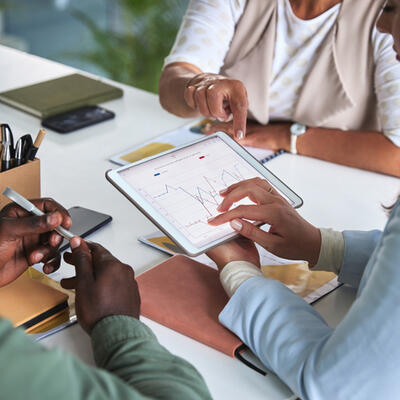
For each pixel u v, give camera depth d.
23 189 1.12
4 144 1.08
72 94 1.80
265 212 1.00
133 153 1.53
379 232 1.07
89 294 0.82
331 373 0.72
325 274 1.08
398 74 1.54
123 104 1.85
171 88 1.64
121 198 1.32
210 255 0.99
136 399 0.56
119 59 3.91
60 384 0.49
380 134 1.55
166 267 1.04
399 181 1.48
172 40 3.84
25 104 1.70
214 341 0.88
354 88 1.62
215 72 1.73
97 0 5.13
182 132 1.66
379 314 0.69
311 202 1.35
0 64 2.08
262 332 0.83
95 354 0.77
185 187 1.03
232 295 0.90
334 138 1.56
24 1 5.46
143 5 3.74
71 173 1.42
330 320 0.97
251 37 1.70
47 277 1.02
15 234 0.88
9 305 0.90
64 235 0.92
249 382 0.83
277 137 1.62
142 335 0.77
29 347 0.50
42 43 5.10
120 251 1.12
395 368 0.68
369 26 1.56
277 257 1.12
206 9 1.71
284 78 1.68
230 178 1.08
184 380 0.70
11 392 0.47
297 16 1.61
